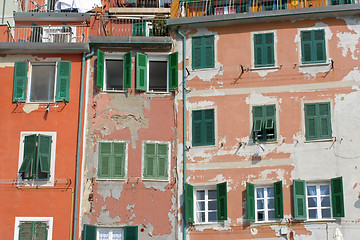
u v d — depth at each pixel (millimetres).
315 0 38719
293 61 36406
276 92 36094
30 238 34844
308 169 34688
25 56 37719
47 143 36062
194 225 35031
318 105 35500
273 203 34781
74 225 35000
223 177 35344
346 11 36406
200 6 39812
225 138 35906
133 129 36656
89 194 35562
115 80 38594
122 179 35844
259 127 35469
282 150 35156
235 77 36750
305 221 34000
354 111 35125
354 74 35719
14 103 36875
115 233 35312
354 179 34188
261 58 36750
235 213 34719
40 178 35594
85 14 40875
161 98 37094
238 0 39969
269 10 39281
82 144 36281
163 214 35375
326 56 36219
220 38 37531
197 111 36625
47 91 37250
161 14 41844
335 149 34719
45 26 38188
